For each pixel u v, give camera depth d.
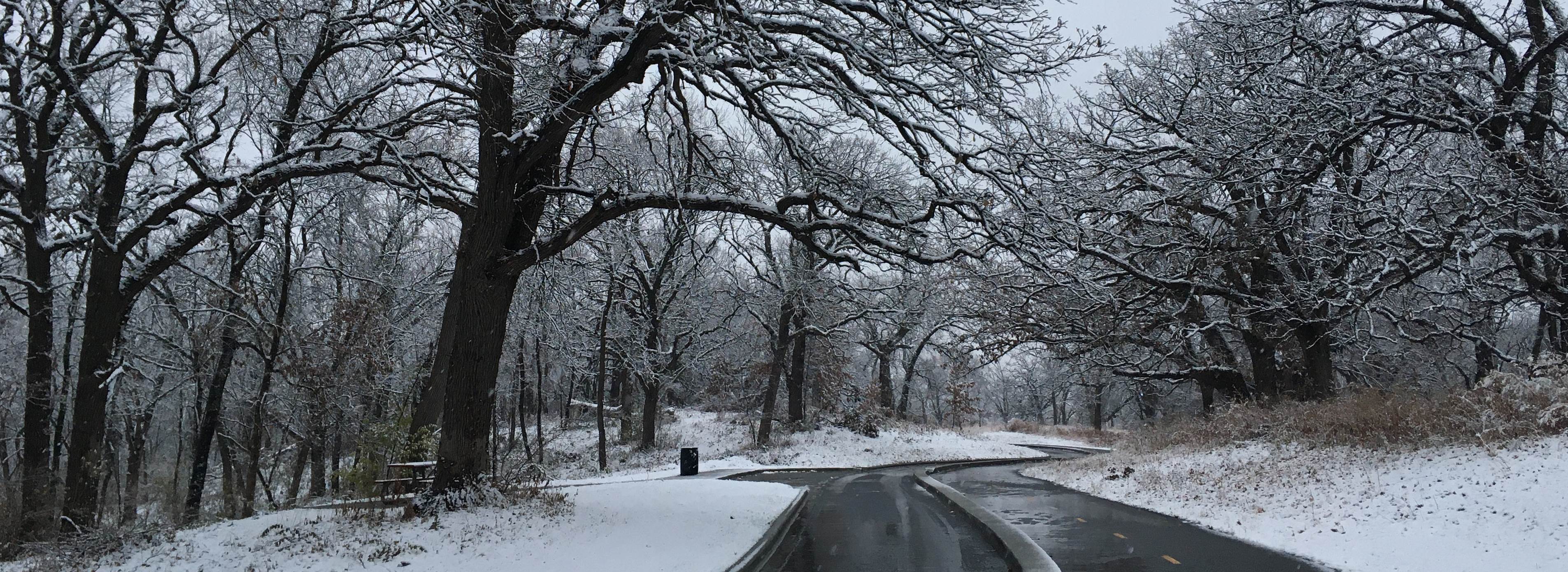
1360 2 18.73
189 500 19.38
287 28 11.12
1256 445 18.19
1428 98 17.89
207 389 24.95
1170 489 16.22
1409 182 18.03
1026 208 12.67
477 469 12.07
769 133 17.56
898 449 38.00
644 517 12.00
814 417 42.09
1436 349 29.09
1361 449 14.57
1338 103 17.91
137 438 28.02
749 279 39.00
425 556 8.98
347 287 26.81
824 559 10.51
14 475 17.05
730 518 12.90
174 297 22.45
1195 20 21.47
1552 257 17.03
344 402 23.42
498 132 12.53
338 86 18.78
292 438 26.83
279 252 23.52
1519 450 11.42
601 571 8.68
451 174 16.03
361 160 14.23
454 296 15.15
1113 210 19.11
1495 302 18.48
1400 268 17.97
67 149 14.99
